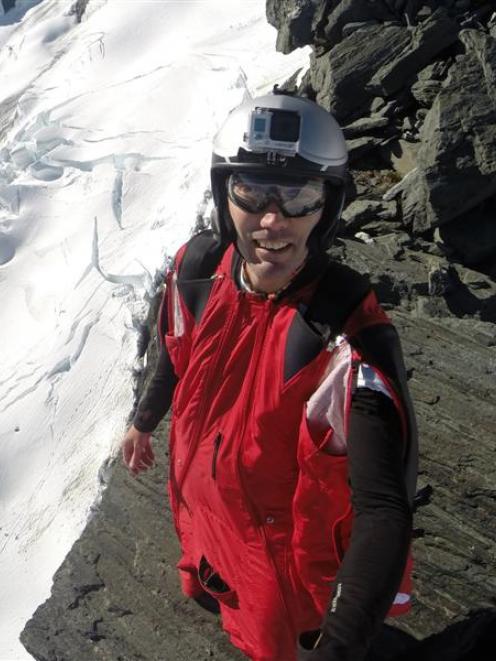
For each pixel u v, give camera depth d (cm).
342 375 109
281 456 117
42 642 194
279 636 134
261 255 112
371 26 327
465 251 265
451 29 297
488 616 180
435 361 229
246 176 110
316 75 335
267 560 127
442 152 262
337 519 119
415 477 111
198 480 127
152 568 198
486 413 214
